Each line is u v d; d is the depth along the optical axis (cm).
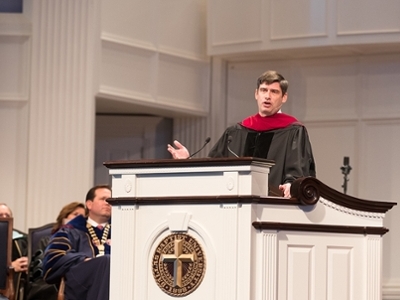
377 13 1312
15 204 1298
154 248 546
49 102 1297
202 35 1475
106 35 1320
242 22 1407
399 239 1367
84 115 1290
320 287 550
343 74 1424
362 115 1404
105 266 884
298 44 1354
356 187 1396
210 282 526
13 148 1309
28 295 1023
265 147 718
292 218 543
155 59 1392
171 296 538
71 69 1298
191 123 1496
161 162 545
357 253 565
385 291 1352
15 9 1339
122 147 1511
